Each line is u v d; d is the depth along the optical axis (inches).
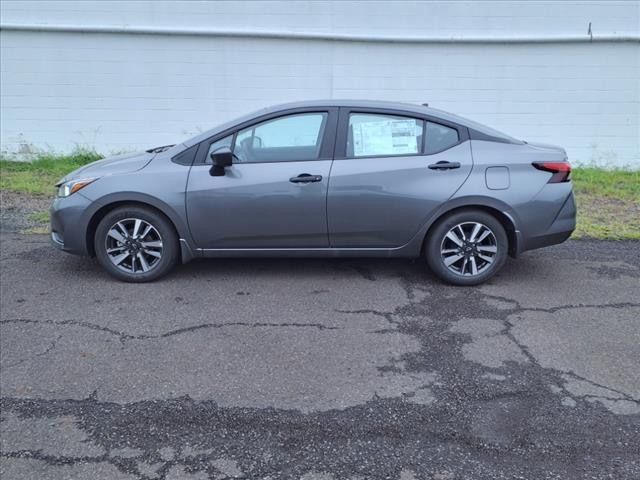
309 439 114.7
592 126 415.5
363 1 397.7
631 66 404.2
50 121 415.5
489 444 113.7
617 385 134.8
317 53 406.0
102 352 149.6
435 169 190.1
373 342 156.1
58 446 112.2
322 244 195.5
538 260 229.5
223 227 192.4
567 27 400.2
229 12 399.2
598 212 302.5
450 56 406.3
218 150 187.3
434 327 165.8
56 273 208.4
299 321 169.3
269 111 195.0
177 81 410.0
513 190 189.3
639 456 110.4
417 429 118.0
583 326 167.2
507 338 159.0
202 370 140.6
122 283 198.7
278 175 189.3
